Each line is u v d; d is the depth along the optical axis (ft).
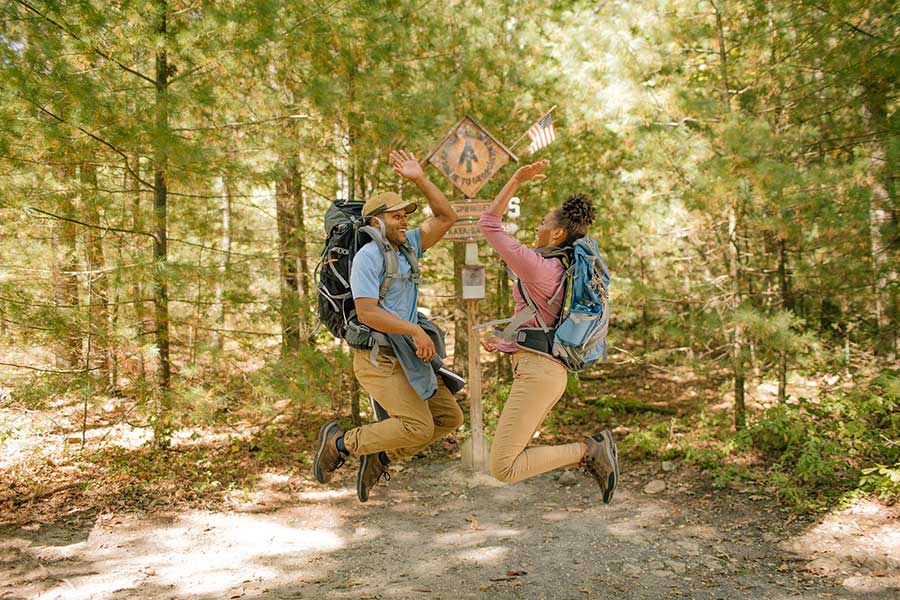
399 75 28.02
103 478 23.98
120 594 16.11
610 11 29.04
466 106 31.09
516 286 10.93
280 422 31.60
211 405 24.07
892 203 22.21
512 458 10.69
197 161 22.40
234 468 25.81
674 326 28.89
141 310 23.94
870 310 31.14
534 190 33.22
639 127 26.18
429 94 27.25
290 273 29.78
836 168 22.59
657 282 31.32
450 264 43.57
